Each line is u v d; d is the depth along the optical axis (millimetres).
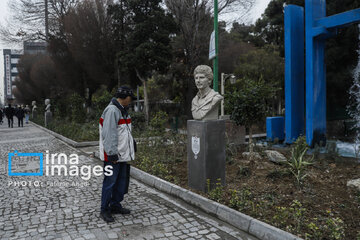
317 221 3303
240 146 8086
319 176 5047
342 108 12422
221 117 9062
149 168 5965
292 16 8602
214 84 7965
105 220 3602
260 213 3527
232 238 3152
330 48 11789
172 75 20875
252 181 4812
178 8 16844
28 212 3969
